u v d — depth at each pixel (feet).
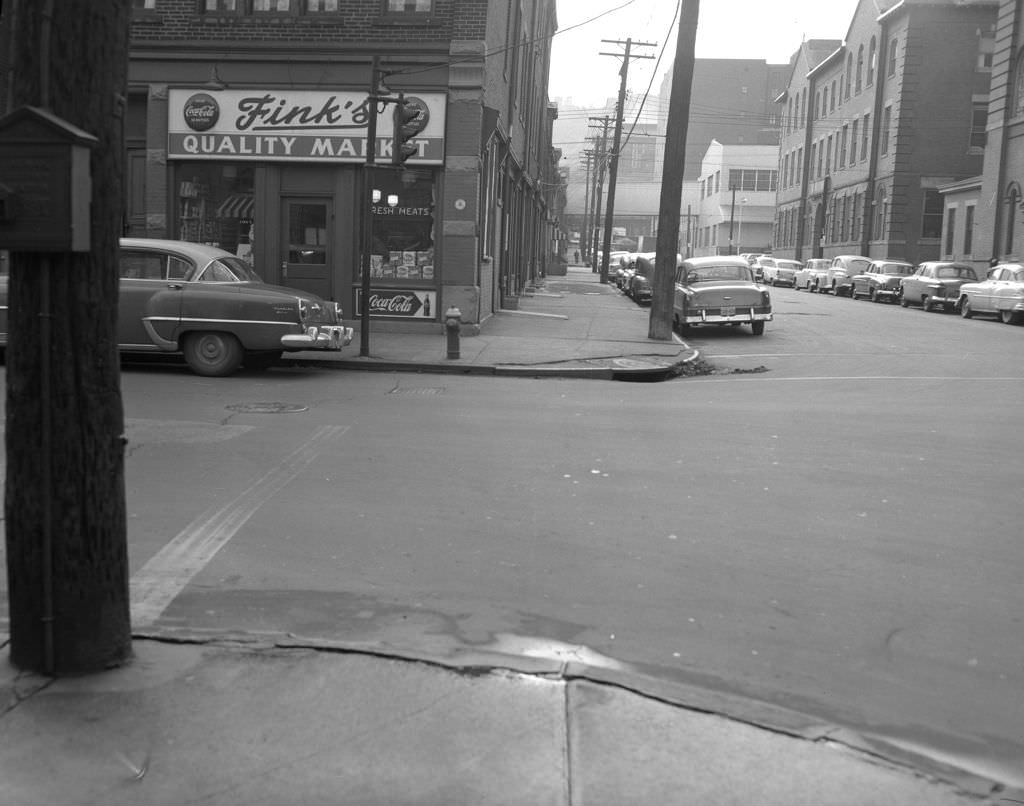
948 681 15.55
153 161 64.08
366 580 19.16
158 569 19.47
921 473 29.40
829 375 56.90
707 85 449.48
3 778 11.71
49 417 13.61
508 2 79.00
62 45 12.93
